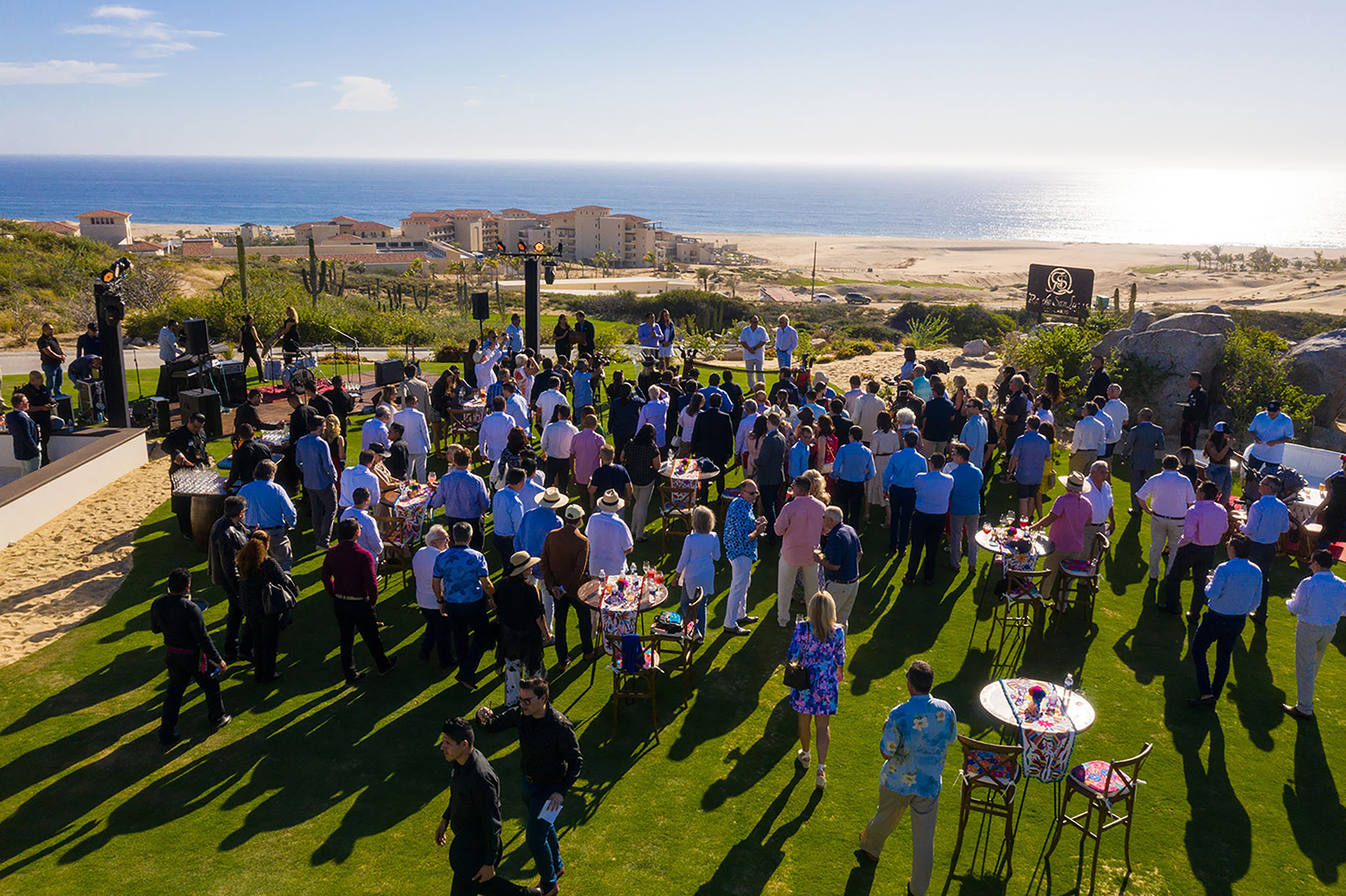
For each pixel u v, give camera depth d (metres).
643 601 7.01
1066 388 16.95
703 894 5.17
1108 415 13.02
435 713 7.07
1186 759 6.58
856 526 11.08
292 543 10.47
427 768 6.36
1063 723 5.42
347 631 7.38
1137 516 11.83
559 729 4.82
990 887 5.29
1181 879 5.36
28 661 7.80
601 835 5.66
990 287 131.62
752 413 11.05
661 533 10.94
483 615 7.20
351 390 17.75
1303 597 6.95
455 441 14.23
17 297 31.53
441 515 11.34
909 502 10.23
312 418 10.95
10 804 5.90
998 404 13.97
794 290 112.50
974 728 6.87
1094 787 5.34
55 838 5.59
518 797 6.09
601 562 8.01
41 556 10.17
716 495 11.91
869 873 5.37
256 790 6.09
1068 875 5.39
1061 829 5.55
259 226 197.50
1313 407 15.66
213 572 7.67
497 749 6.62
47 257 41.84
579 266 150.88
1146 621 8.86
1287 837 5.75
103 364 13.93
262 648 7.38
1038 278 23.61
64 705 7.12
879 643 8.28
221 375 16.00
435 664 7.87
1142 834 5.77
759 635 8.48
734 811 5.93
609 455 9.16
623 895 5.14
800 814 5.90
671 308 52.16
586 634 7.89
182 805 5.91
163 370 15.83
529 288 19.92
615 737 6.77
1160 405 16.06
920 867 5.08
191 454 11.04
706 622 8.07
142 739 6.66
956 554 10.05
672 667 7.84
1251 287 125.19
